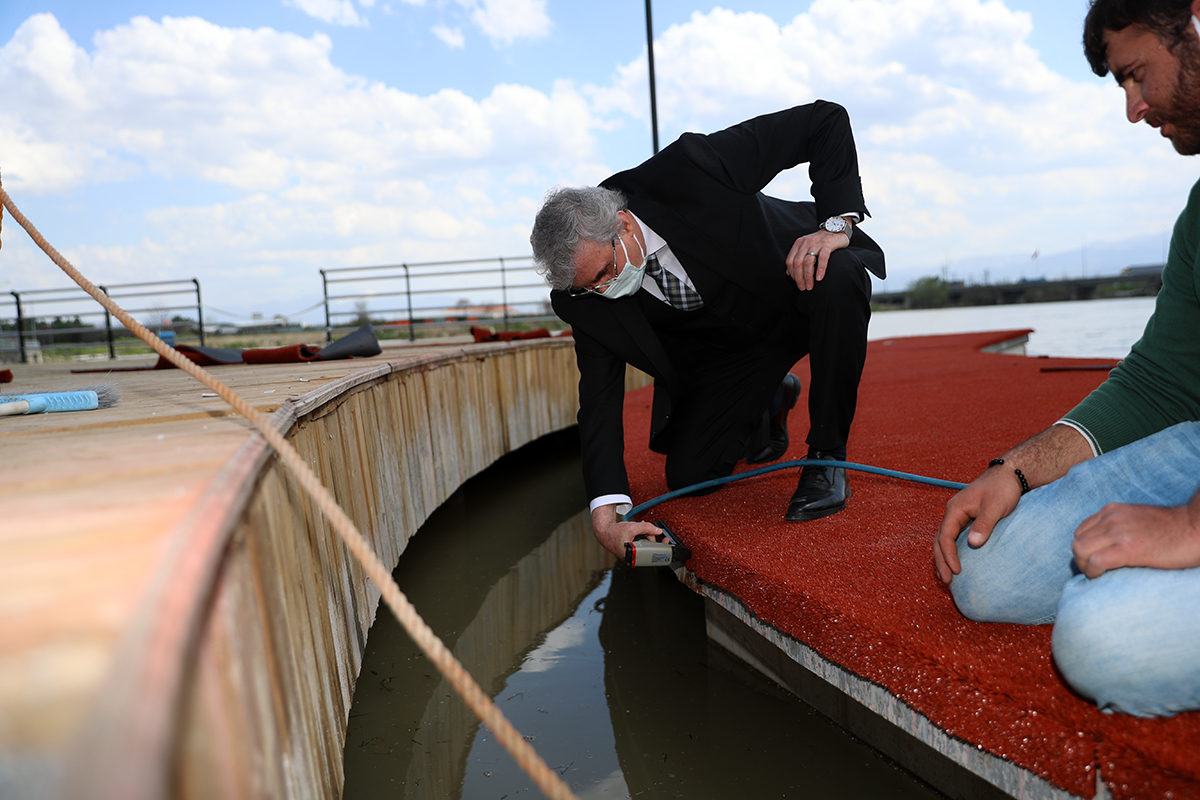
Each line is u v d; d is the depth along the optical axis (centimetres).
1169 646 73
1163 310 102
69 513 47
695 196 165
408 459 229
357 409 170
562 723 139
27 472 62
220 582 49
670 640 175
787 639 135
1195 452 91
